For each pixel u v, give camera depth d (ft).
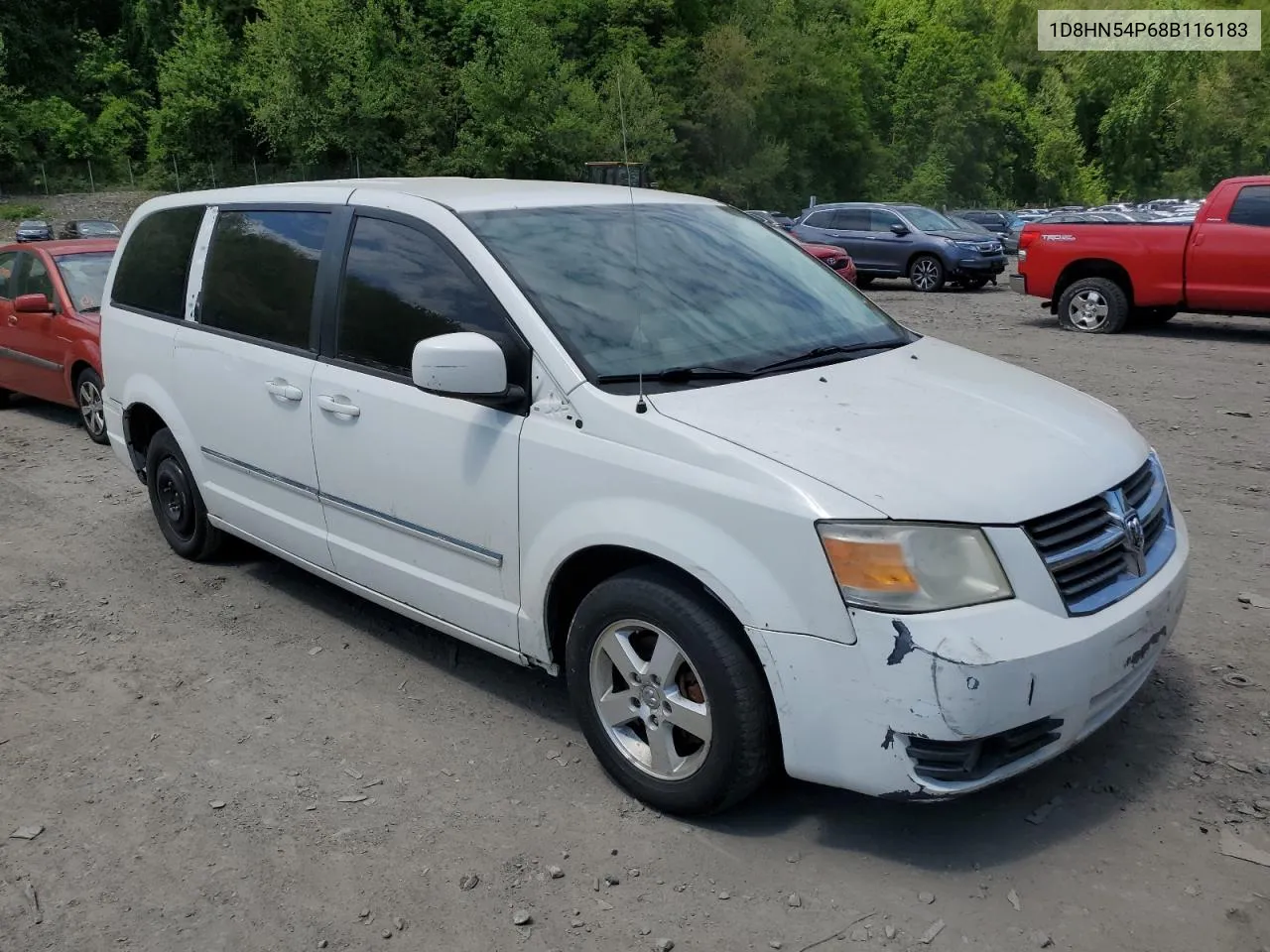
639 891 9.77
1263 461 23.66
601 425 10.73
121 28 250.16
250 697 13.65
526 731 12.69
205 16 202.08
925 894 9.61
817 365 12.07
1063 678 9.32
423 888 9.89
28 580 17.88
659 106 174.50
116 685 14.06
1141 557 10.41
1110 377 34.19
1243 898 9.45
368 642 15.28
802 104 216.13
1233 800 10.89
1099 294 44.60
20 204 180.14
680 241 13.60
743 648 9.95
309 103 168.45
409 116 171.42
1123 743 12.01
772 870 10.00
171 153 197.98
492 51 175.42
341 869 10.19
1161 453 24.48
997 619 9.15
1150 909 9.34
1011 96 265.13
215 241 16.35
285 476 14.79
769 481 9.59
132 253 18.58
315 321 14.11
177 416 16.89
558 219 13.02
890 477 9.55
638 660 10.85
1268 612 15.46
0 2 237.25
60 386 28.58
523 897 9.71
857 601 9.16
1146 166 268.62
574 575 11.58
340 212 14.06
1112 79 269.64
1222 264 41.27
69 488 23.54
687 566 9.91
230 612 16.40
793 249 15.06
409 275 12.91
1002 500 9.52
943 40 243.19
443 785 11.56
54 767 12.09
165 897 9.84
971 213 134.82
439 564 12.73
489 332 11.89
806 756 9.66
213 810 11.17
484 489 11.83
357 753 12.26
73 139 209.26
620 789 11.37
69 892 9.95
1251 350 39.63
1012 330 46.65
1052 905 9.43
